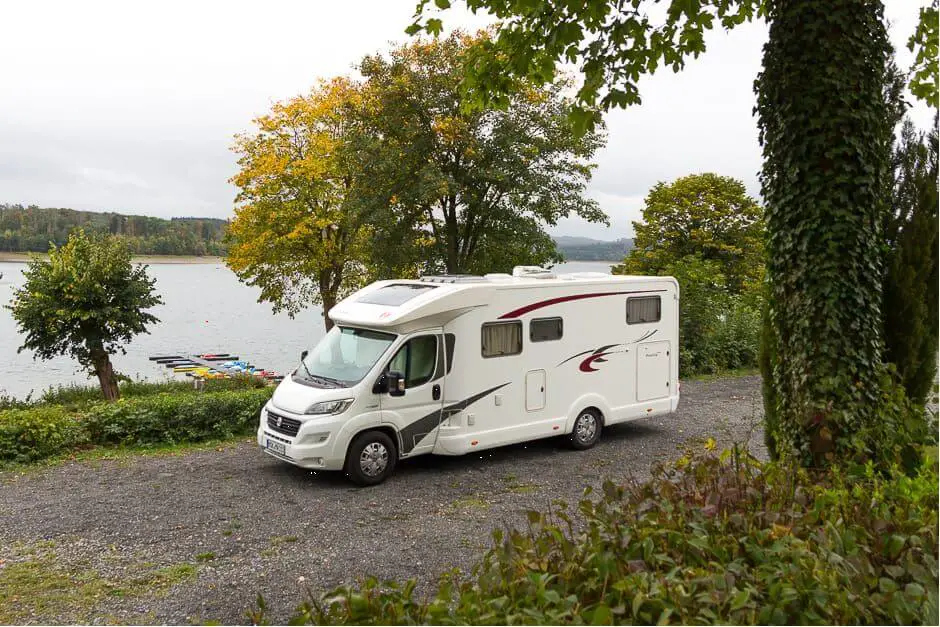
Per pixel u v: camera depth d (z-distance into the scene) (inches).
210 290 5132.9
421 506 338.6
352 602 147.3
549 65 315.3
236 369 1338.6
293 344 2005.4
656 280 479.5
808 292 245.4
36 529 301.3
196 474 388.2
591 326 449.1
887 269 263.0
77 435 438.3
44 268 805.9
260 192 1198.9
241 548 283.1
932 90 261.1
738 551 159.5
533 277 448.8
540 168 1027.9
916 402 261.6
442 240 1075.9
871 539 158.1
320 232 1252.5
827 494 186.9
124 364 1529.3
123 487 362.6
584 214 1032.2
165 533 298.5
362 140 1000.2
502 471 401.4
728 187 1676.9
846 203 239.9
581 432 448.1
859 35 237.1
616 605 141.9
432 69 1016.2
